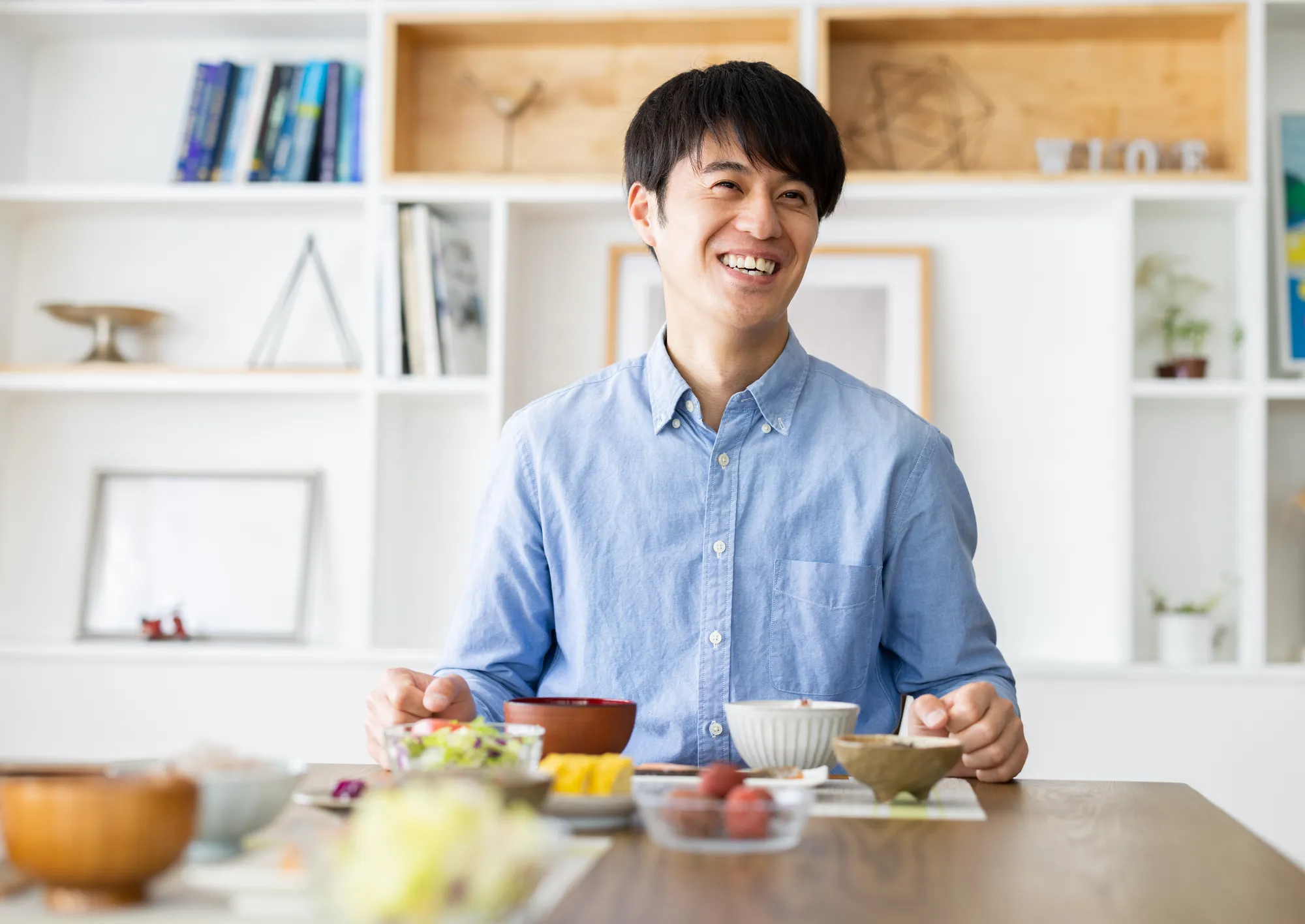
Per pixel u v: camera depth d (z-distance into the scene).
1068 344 2.67
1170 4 2.54
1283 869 0.76
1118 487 2.50
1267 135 2.65
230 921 0.59
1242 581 2.49
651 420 1.39
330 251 2.83
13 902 0.63
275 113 2.71
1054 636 2.63
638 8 2.62
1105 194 2.52
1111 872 0.75
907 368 2.66
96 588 2.77
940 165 2.70
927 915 0.64
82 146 2.87
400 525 2.75
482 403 2.76
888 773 0.95
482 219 2.79
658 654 1.33
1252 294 2.50
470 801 0.59
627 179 1.44
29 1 2.72
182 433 2.82
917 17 2.57
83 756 2.59
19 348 2.86
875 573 1.34
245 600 2.75
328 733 2.55
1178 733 2.44
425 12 2.66
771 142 1.29
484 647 1.37
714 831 0.77
